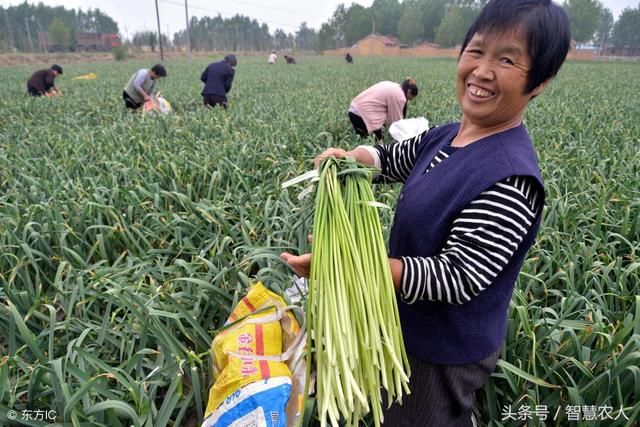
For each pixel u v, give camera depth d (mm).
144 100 8930
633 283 2727
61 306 2521
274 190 3852
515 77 1125
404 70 25047
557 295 2529
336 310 1272
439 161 1351
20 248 2863
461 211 1192
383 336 1280
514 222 1125
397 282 1245
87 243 3088
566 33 1099
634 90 14016
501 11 1105
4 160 4672
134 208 3553
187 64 33156
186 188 4105
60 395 1789
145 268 2807
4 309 2346
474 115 1221
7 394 1899
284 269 2625
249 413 1502
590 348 2172
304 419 1783
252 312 1826
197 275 2719
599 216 3041
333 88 13922
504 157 1161
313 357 1748
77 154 4809
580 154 5059
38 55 45812
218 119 7273
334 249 1312
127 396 1903
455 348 1438
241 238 3205
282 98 10766
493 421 2033
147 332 2246
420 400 1569
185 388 2236
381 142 6547
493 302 1364
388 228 2930
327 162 1439
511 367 1917
